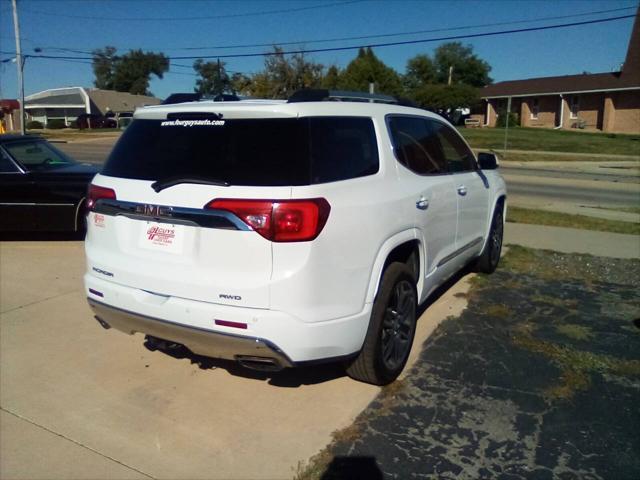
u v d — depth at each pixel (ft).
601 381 13.25
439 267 15.76
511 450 10.66
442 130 17.04
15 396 12.81
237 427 11.52
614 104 150.71
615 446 10.78
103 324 13.08
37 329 16.46
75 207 25.67
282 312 10.33
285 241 10.20
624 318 17.33
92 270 12.53
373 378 12.60
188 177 10.86
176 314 10.97
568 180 66.69
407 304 13.48
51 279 20.98
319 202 10.46
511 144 116.67
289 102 11.44
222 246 10.48
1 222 25.16
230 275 10.50
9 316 17.40
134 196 11.46
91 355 14.80
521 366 13.98
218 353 11.03
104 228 12.24
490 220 20.40
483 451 10.64
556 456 10.50
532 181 65.31
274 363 10.77
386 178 12.71
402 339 13.44
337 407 12.17
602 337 15.81
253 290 10.30
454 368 13.88
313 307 10.55
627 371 13.71
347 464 10.27
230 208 10.33
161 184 11.08
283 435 11.23
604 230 32.04
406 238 13.01
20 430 11.53
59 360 14.53
